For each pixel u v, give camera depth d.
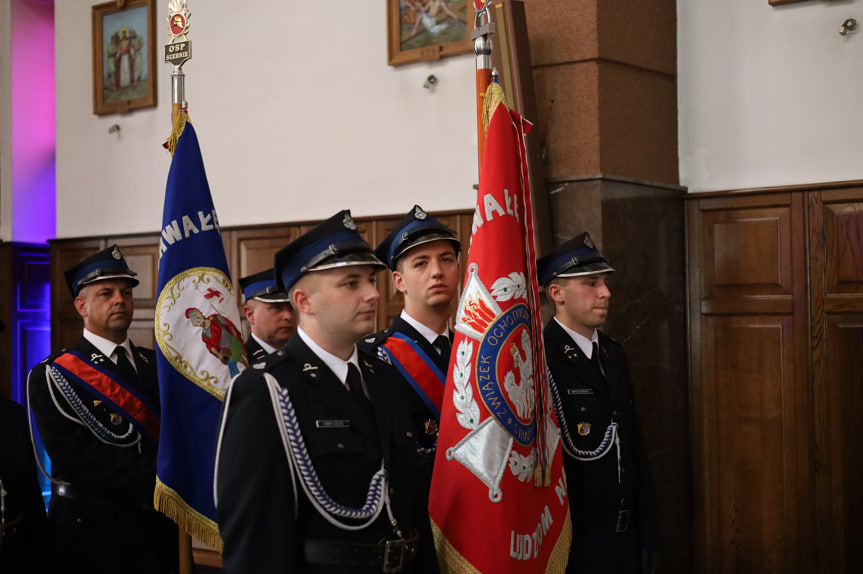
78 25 6.15
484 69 2.58
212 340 2.77
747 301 4.39
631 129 4.20
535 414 2.40
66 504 3.07
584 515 2.75
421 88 4.92
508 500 2.26
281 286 1.99
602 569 2.73
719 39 4.48
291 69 5.35
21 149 6.58
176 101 2.92
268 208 5.42
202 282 2.81
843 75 4.19
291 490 1.79
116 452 3.11
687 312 4.55
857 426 4.12
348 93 5.16
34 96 6.69
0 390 6.39
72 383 3.14
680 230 4.55
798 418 4.26
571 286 2.87
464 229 4.75
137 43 5.90
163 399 2.70
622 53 4.13
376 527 1.86
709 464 4.50
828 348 4.19
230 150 5.55
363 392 1.96
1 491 2.69
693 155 4.55
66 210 6.19
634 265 4.15
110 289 3.26
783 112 4.32
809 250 4.23
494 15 3.96
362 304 1.88
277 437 1.80
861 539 4.11
